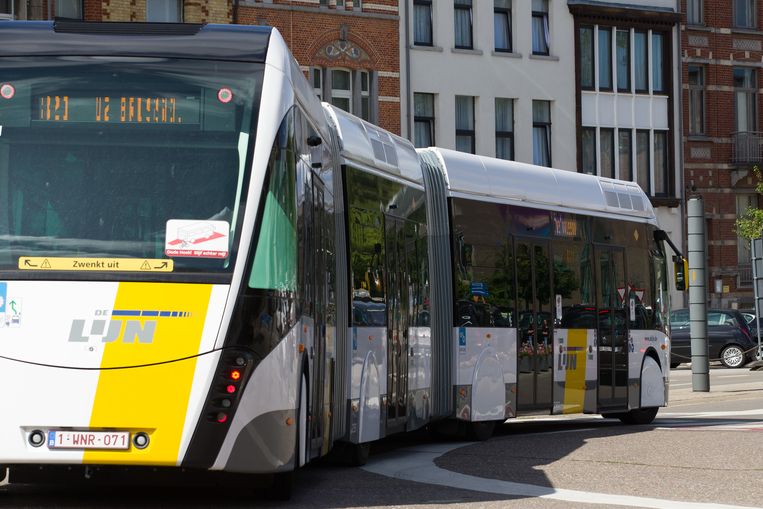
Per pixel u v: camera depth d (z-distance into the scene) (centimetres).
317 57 5141
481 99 5631
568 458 1670
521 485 1373
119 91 1161
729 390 3488
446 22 5528
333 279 1466
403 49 5372
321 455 1384
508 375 2109
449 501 1235
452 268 1998
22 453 1104
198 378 1111
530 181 2233
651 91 6156
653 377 2547
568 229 2314
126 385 1106
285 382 1151
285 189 1170
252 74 1179
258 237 1141
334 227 1490
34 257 1127
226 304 1123
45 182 1140
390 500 1245
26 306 1118
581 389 2306
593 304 2362
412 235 1839
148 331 1115
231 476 1409
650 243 2588
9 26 1186
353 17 5234
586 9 5900
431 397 1902
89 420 1103
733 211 6388
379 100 5303
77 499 1232
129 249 1130
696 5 6356
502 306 2108
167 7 4803
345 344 1538
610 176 6050
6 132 1148
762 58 6469
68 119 1153
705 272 3475
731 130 6394
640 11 6066
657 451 1745
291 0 5069
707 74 6359
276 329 1142
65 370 1107
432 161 2011
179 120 1159
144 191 1141
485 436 2070
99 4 4638
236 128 1162
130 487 1338
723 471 1491
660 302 2606
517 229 2172
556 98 5841
